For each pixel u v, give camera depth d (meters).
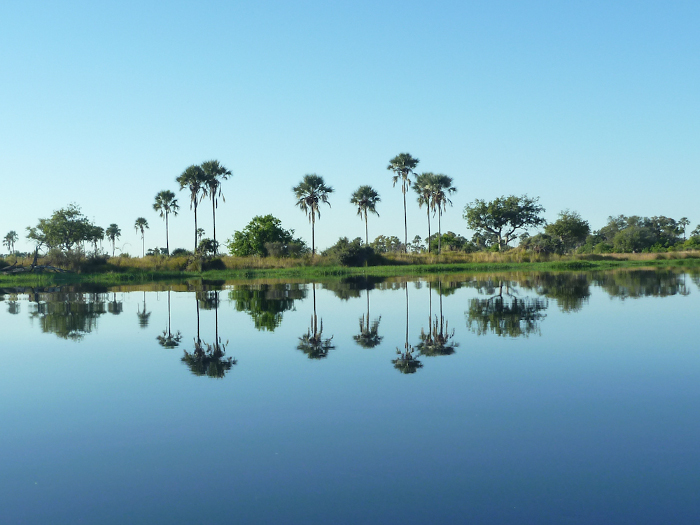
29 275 42.53
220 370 8.05
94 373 8.02
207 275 44.97
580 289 22.28
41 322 14.19
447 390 6.74
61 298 22.59
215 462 4.68
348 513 3.75
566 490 4.06
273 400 6.42
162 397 6.66
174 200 80.62
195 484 4.27
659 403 6.15
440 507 3.83
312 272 46.56
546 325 12.02
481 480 4.25
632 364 8.08
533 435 5.19
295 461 4.67
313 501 3.95
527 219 74.44
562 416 5.73
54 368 8.41
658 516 3.64
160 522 3.68
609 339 10.18
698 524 3.53
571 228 73.31
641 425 5.43
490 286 25.48
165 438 5.27
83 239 73.81
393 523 3.60
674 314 13.64
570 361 8.31
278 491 4.12
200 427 5.55
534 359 8.47
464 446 4.94
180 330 12.24
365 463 4.60
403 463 4.59
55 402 6.53
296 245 62.22
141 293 25.20
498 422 5.56
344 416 5.80
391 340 10.39
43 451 5.00
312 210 61.50
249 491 4.14
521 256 61.56
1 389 7.17
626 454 4.71
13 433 5.48
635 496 3.95
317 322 13.15
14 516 3.82
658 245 82.44
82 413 6.09
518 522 3.59
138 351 9.76
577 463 4.54
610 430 5.30
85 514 3.82
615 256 62.16
